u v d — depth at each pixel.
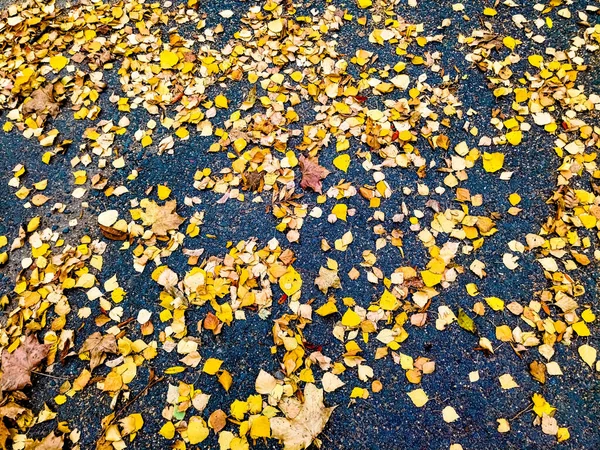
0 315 1.06
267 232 1.13
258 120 1.26
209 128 1.26
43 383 0.99
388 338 1.00
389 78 1.32
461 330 1.02
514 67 1.32
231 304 1.05
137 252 1.11
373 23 1.41
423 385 0.97
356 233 1.12
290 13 1.43
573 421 0.94
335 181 1.18
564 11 1.39
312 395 0.95
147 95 1.32
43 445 0.92
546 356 0.98
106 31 1.42
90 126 1.29
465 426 0.94
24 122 1.30
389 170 1.19
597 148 1.20
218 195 1.18
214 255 1.11
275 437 0.92
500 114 1.26
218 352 1.01
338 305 1.04
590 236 1.10
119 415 0.96
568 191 1.14
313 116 1.27
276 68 1.34
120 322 1.04
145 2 1.46
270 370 0.99
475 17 1.41
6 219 1.18
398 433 0.94
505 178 1.17
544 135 1.22
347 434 0.94
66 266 1.09
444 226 1.12
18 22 1.43
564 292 1.04
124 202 1.19
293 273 1.08
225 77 1.33
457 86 1.30
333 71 1.33
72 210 1.18
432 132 1.24
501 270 1.07
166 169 1.22
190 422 0.94
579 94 1.27
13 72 1.36
